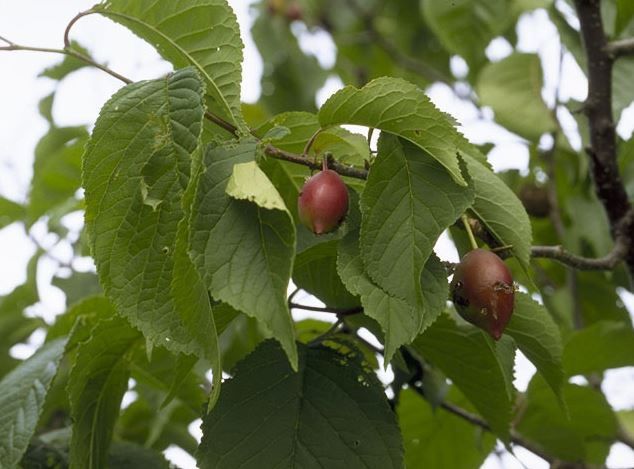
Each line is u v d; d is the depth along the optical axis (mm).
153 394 3445
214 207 1915
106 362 2535
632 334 3432
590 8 3070
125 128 2018
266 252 1862
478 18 4496
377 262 2004
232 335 3182
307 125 2279
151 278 2008
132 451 2951
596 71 3131
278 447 2207
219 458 2203
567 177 4211
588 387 3455
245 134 2131
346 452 2213
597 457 3771
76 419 2480
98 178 2008
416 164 2045
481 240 2336
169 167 1993
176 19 2203
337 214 2000
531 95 4059
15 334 4102
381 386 2293
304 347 2355
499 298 2049
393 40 6016
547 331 2379
